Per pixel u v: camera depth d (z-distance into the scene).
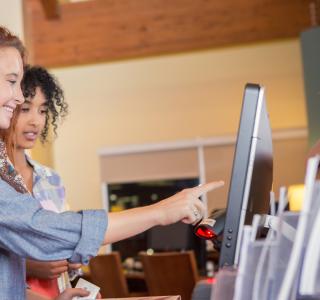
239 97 7.42
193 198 1.27
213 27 7.02
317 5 6.68
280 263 1.03
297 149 7.09
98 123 7.77
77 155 7.79
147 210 1.26
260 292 1.03
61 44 7.25
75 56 7.23
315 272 1.02
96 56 7.21
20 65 1.37
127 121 7.71
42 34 7.28
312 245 1.01
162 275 4.60
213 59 7.51
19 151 2.18
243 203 1.17
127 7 7.18
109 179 7.60
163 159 7.50
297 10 6.83
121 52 7.18
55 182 2.26
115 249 7.25
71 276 2.09
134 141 7.70
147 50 7.14
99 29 7.21
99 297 1.79
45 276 1.81
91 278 5.32
